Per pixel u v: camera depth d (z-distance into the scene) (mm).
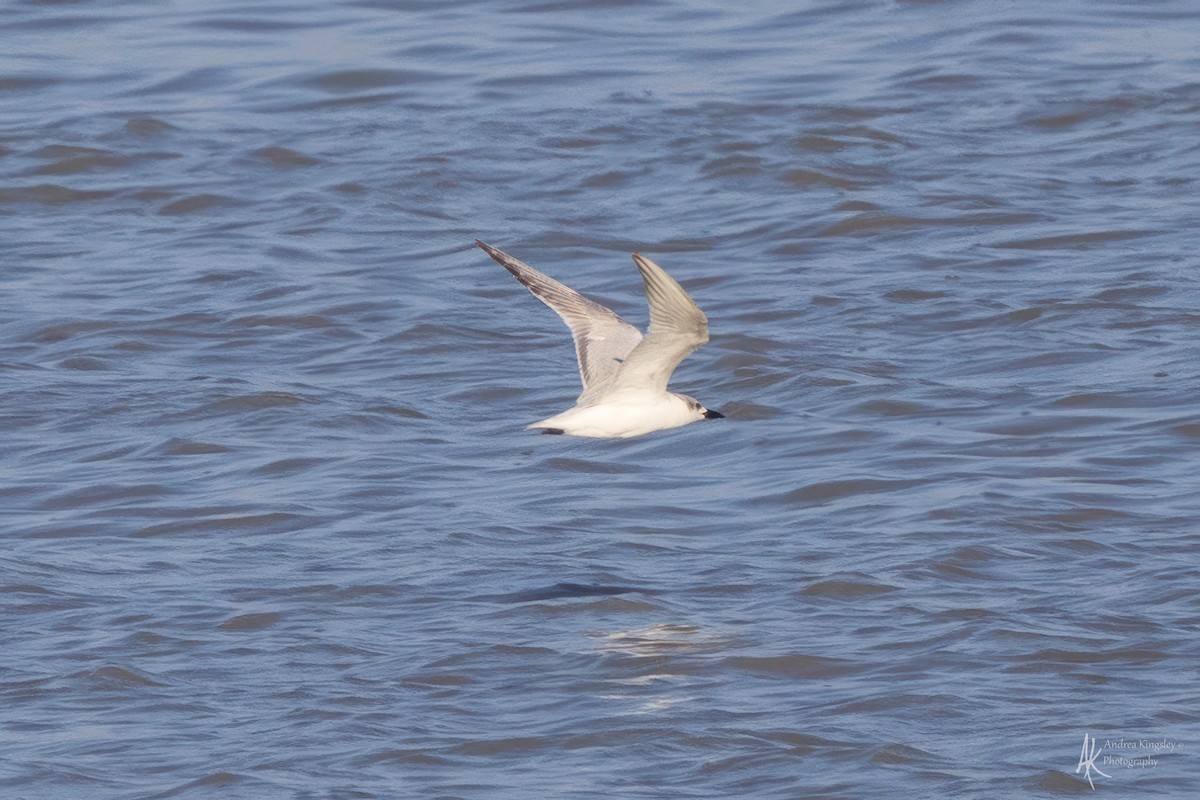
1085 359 21234
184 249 26547
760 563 16141
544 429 12695
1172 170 28250
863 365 21359
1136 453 18344
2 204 28500
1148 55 33344
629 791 12227
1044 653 14094
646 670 14055
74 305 24250
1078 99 31281
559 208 27688
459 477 18562
